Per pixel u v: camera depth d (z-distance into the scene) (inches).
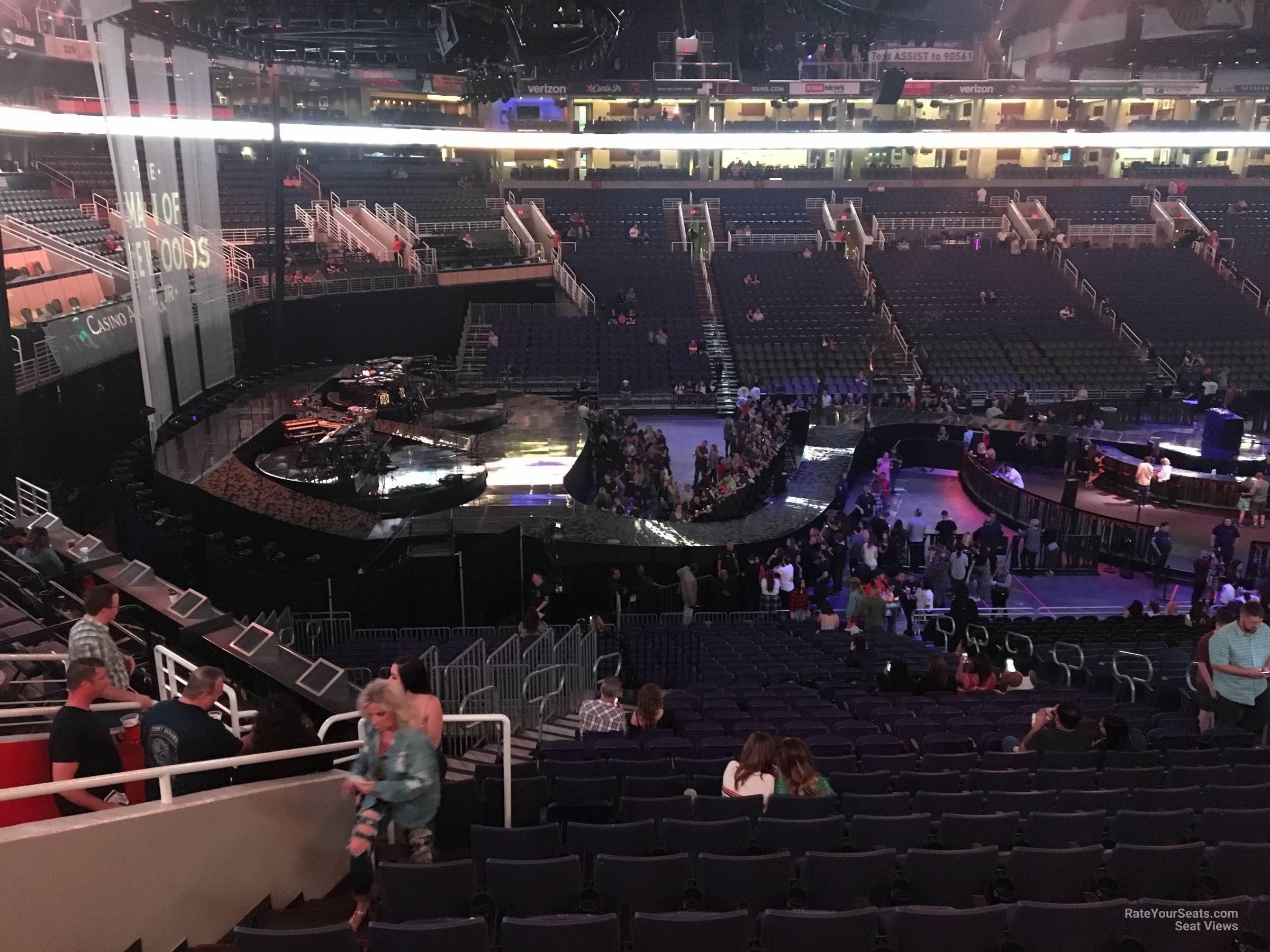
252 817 190.9
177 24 786.8
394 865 176.4
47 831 144.3
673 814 232.7
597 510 765.9
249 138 1348.4
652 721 318.0
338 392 995.3
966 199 1718.8
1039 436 1093.1
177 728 184.1
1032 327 1362.0
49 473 708.7
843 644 538.9
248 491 695.1
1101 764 282.4
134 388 823.7
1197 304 1411.2
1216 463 986.1
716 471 892.6
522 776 257.4
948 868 190.7
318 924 189.3
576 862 181.2
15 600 377.1
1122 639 547.8
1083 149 1877.5
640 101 1847.9
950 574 756.6
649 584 663.1
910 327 1352.1
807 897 190.7
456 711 361.7
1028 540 829.8
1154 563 808.9
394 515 737.6
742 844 211.3
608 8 675.4
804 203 1690.5
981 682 407.2
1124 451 1081.4
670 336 1305.4
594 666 475.2
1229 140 1790.1
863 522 840.3
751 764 238.7
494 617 649.6
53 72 1206.9
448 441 896.9
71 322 744.3
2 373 576.4
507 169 1740.9
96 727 179.2
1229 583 690.8
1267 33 1302.9
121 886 156.4
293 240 1273.4
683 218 1600.6
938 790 258.1
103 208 1108.5
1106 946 162.1
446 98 1697.8
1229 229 1640.0
